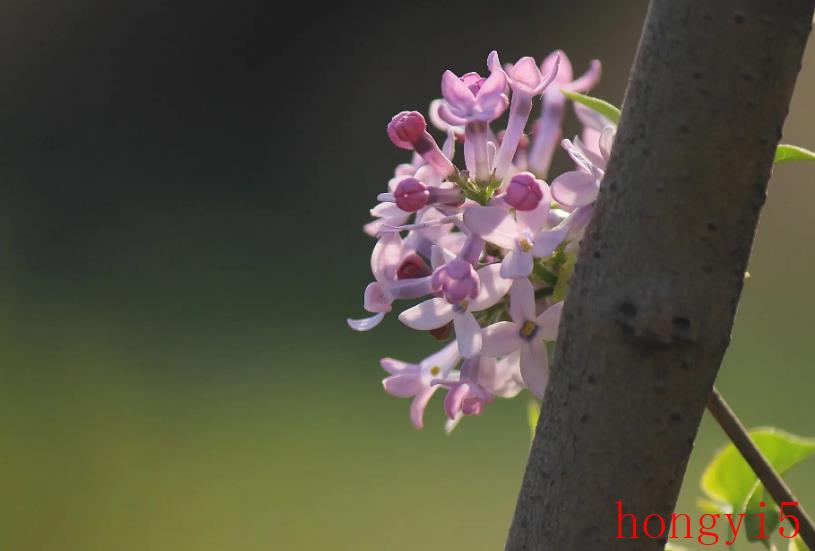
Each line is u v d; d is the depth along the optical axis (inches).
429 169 38.6
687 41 35.9
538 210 37.5
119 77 243.4
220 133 243.9
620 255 36.1
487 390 38.4
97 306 171.5
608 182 36.2
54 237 196.2
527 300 37.6
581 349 36.2
